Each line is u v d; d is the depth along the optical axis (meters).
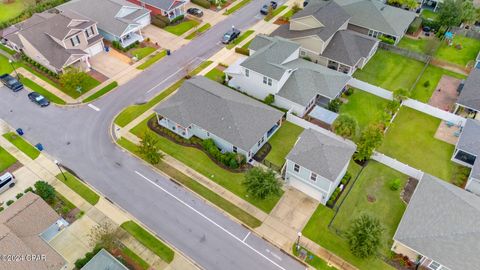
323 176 35.09
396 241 32.38
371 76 55.06
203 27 65.88
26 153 43.88
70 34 54.59
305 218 36.75
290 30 58.69
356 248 31.72
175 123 44.50
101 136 45.97
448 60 57.72
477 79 49.09
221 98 44.53
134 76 55.12
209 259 33.81
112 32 59.66
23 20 67.38
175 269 33.06
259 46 53.16
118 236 35.41
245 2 73.12
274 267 33.19
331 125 44.97
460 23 64.50
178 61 57.91
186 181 40.59
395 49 58.84
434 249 31.08
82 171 41.78
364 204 38.03
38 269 30.41
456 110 48.19
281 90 48.38
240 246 34.78
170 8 65.38
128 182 40.62
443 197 34.53
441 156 43.03
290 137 45.44
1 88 53.38
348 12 62.62
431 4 70.44
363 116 48.16
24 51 58.03
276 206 37.91
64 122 47.91
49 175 41.28
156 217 37.22
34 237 32.81
